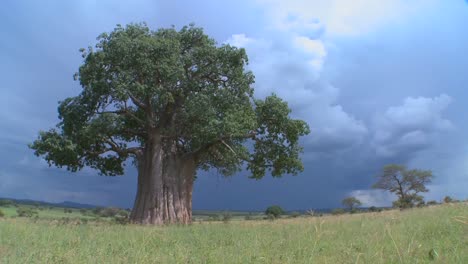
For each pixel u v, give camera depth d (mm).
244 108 29219
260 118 29828
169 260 8680
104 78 27203
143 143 32250
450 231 11289
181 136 29906
